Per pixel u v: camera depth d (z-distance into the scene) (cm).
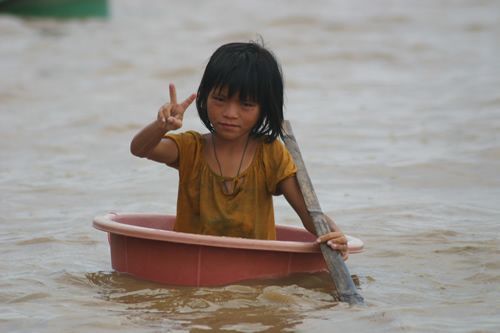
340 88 2972
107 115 2516
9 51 3922
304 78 3155
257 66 1098
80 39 4303
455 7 5384
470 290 1084
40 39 4306
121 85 3058
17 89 2953
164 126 1063
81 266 1179
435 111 2514
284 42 3978
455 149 2008
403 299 1047
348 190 1678
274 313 969
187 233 1098
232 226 1134
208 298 1018
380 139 2158
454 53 3744
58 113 2558
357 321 942
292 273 1105
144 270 1091
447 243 1306
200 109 1130
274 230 1172
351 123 2364
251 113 1102
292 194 1149
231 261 1063
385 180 1756
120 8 5781
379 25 4597
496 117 2375
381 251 1274
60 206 1566
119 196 1645
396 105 2636
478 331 905
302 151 2027
